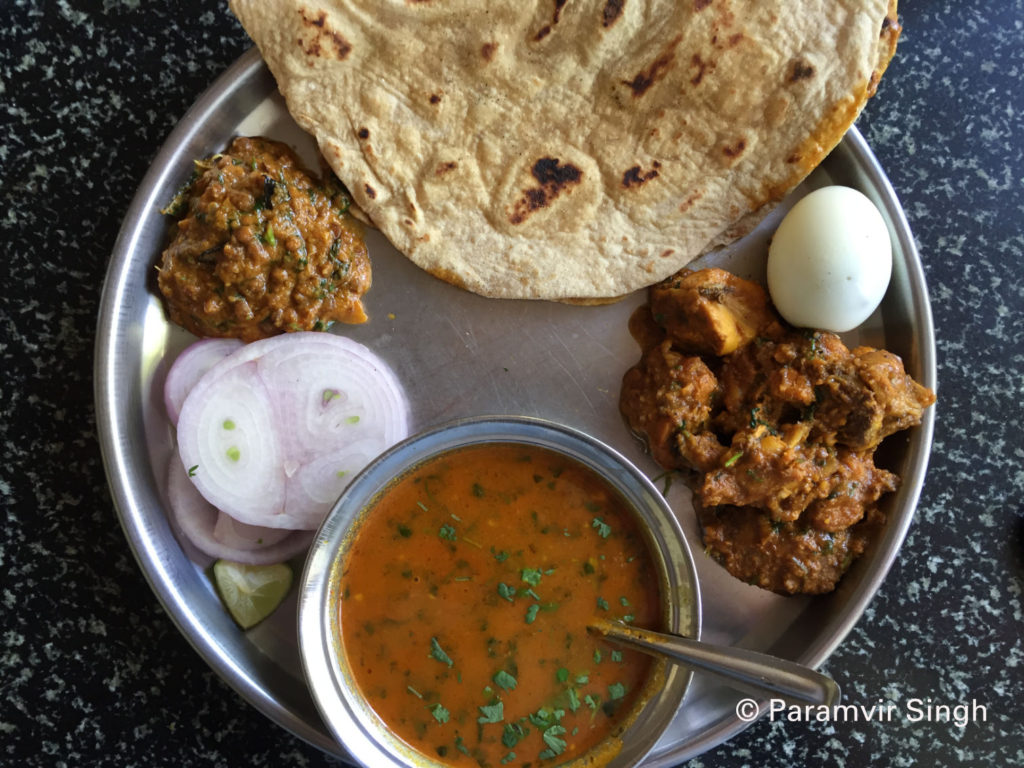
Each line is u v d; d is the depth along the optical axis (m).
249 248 0.27
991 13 0.34
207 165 0.29
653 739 0.26
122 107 0.31
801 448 0.29
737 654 0.24
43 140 0.31
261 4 0.26
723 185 0.29
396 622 0.28
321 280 0.29
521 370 0.31
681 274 0.30
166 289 0.28
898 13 0.34
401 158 0.28
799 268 0.28
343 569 0.28
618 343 0.31
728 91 0.27
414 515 0.28
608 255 0.29
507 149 0.28
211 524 0.30
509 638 0.28
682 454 0.29
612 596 0.28
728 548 0.30
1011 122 0.34
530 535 0.28
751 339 0.30
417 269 0.30
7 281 0.31
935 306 0.34
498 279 0.29
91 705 0.31
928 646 0.33
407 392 0.30
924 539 0.34
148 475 0.29
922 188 0.33
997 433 0.33
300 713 0.29
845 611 0.29
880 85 0.34
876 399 0.28
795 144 0.28
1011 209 0.34
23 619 0.31
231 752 0.32
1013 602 0.34
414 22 0.27
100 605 0.31
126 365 0.29
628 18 0.26
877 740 0.33
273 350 0.29
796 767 0.33
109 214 0.31
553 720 0.28
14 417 0.31
